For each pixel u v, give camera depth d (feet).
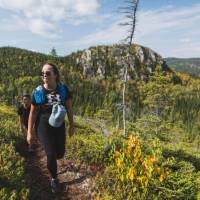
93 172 11.18
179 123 41.50
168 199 9.68
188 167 12.11
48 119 9.07
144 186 9.55
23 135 15.21
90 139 14.55
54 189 9.57
